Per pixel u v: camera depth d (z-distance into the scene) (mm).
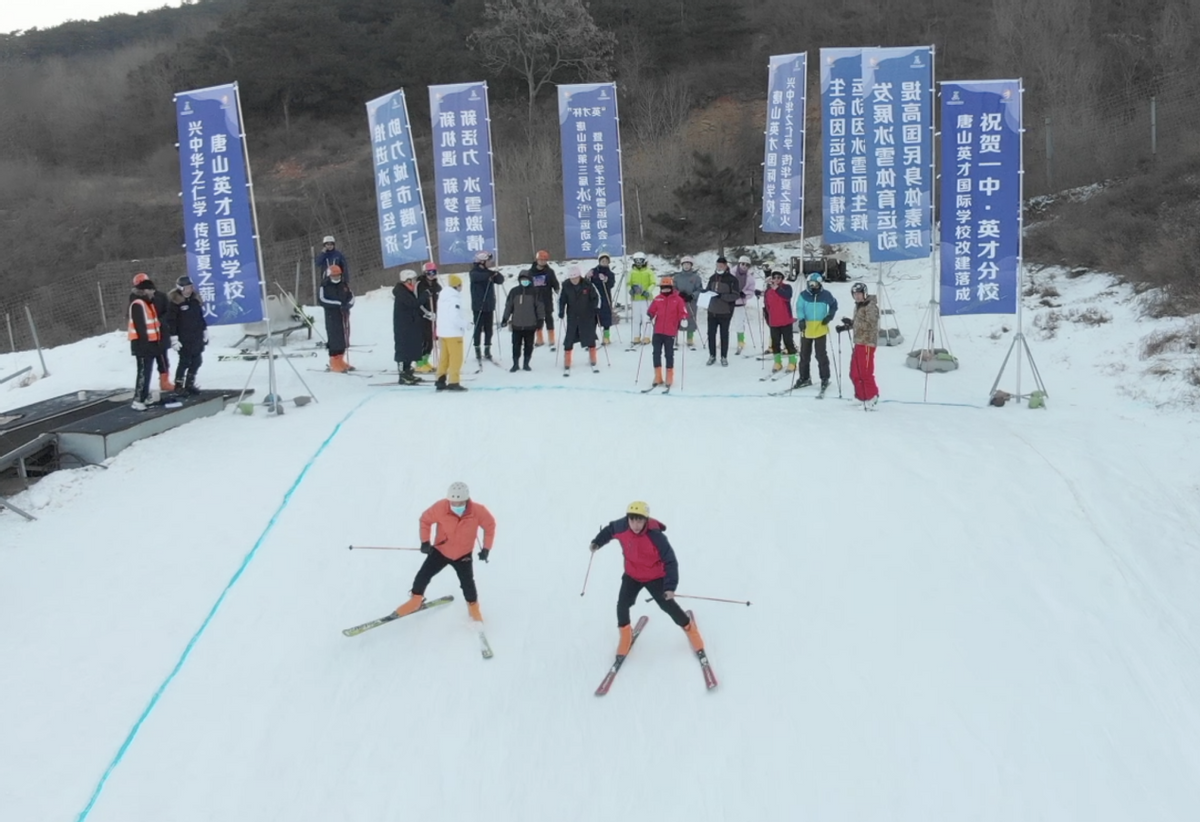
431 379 15852
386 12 54844
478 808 6945
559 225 32469
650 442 12156
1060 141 28656
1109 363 15312
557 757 7348
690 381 15641
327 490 11086
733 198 27969
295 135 49125
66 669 8281
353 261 35125
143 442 12648
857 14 46219
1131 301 17828
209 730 7645
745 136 35625
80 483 11492
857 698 7754
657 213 29859
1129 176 25062
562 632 8695
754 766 7199
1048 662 8070
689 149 34688
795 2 48812
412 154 15641
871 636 8430
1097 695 7734
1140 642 8289
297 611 9023
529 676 8148
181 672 8258
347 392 14961
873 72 15102
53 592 9320
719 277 16594
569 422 12898
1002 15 36406
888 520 10047
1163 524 9914
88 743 7508
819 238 29172
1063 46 34000
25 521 10703
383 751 7430
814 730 7477
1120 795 6891
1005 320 18844
